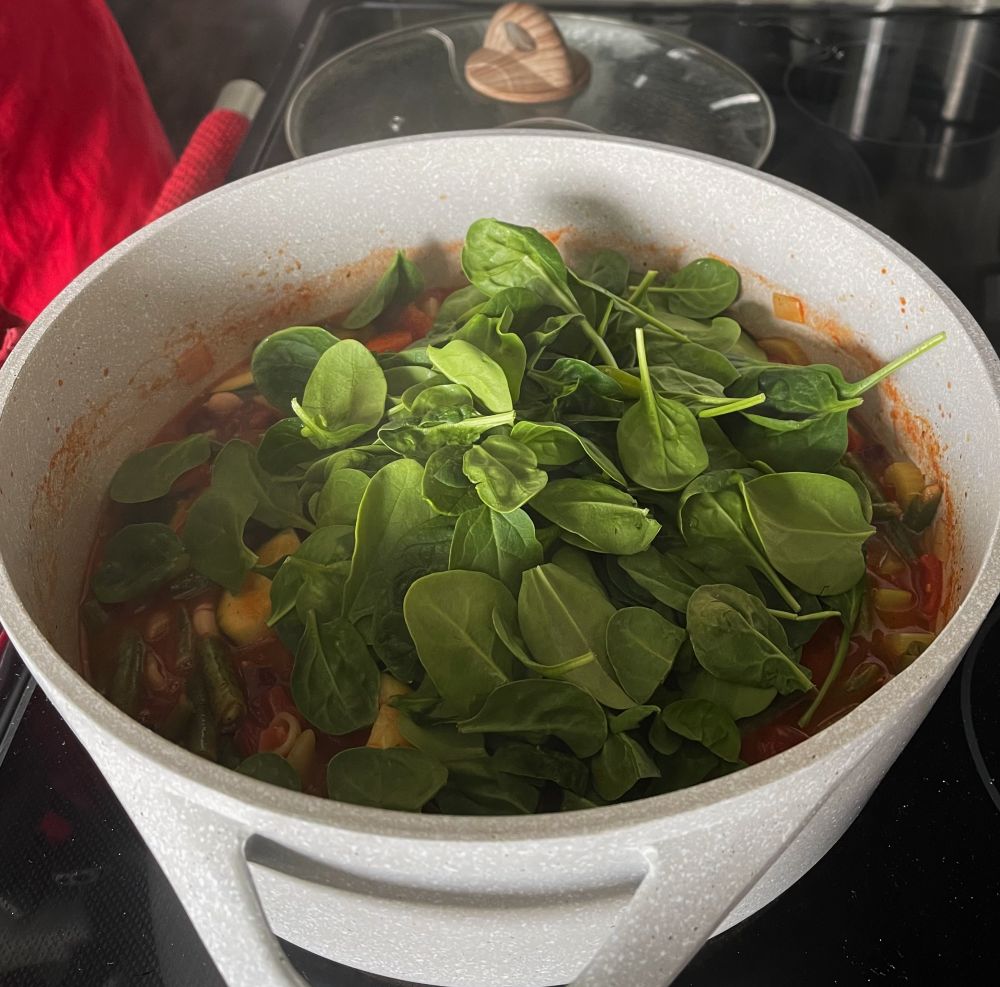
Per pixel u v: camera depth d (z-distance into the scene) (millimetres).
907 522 792
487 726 613
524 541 680
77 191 1294
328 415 806
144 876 725
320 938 640
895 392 834
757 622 663
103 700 500
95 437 827
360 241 944
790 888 709
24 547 705
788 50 1362
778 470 779
